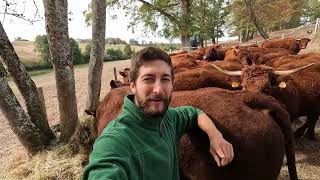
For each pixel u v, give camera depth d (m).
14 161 2.29
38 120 2.24
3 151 2.79
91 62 2.57
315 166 1.85
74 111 2.24
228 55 3.71
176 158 0.78
